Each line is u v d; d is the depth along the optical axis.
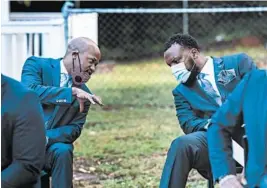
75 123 4.44
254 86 3.38
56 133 4.34
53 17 11.70
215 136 3.47
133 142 8.30
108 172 6.80
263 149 3.33
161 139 8.48
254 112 3.34
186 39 4.51
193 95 4.51
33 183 3.28
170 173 4.17
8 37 7.63
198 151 4.19
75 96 4.29
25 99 3.19
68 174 4.20
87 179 6.52
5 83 3.20
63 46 7.83
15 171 3.16
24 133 3.16
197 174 6.46
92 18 8.41
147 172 6.76
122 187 6.17
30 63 4.52
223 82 4.47
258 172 3.33
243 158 3.45
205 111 4.46
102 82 13.27
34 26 7.66
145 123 9.54
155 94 12.02
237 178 3.45
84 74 4.45
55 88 4.30
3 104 3.16
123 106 10.98
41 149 3.20
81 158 7.45
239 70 4.50
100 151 7.80
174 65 4.51
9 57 7.62
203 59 4.52
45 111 4.38
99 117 9.98
